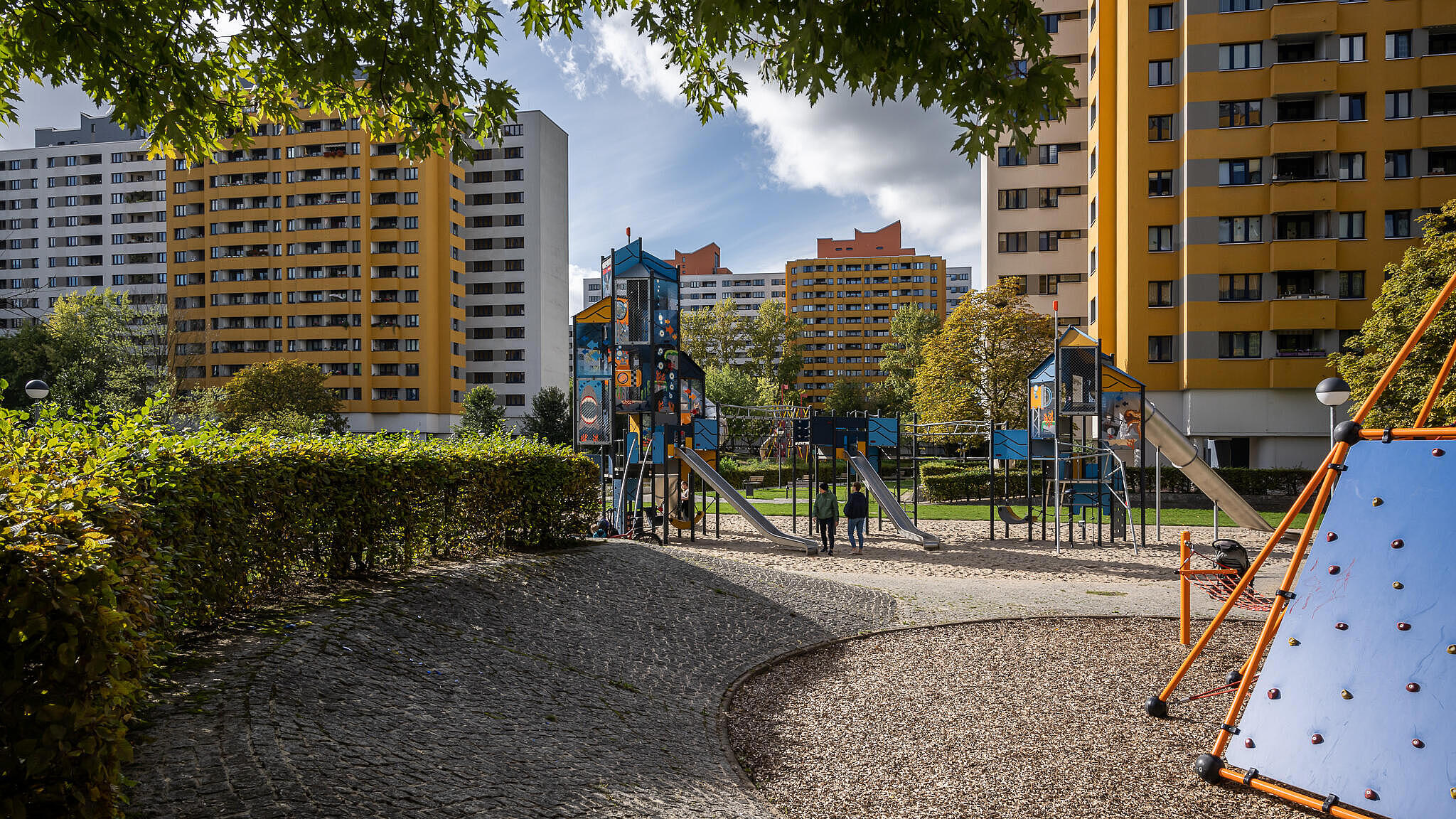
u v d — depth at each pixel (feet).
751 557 57.52
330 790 12.09
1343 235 112.78
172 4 22.00
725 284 596.70
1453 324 74.49
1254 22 114.42
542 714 19.25
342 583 25.35
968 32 15.65
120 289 305.12
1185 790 17.13
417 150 26.05
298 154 241.35
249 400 179.42
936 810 16.07
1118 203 126.72
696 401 84.07
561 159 293.64
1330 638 17.01
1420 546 16.39
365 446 27.25
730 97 27.89
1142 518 65.51
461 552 32.45
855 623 34.09
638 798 15.01
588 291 654.12
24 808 8.04
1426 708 15.08
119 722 8.89
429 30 20.84
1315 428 112.16
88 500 11.62
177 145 24.30
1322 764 16.10
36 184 313.12
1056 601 39.04
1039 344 141.90
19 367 155.63
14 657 8.19
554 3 25.52
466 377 275.59
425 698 18.01
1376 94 111.45
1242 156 114.83
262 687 15.67
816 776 17.93
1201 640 21.77
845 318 489.26
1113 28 130.11
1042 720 21.71
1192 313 116.06
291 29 22.18
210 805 10.85
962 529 78.13
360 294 238.48
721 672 26.43
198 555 18.19
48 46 20.31
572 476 40.60
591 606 29.73
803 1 15.89
